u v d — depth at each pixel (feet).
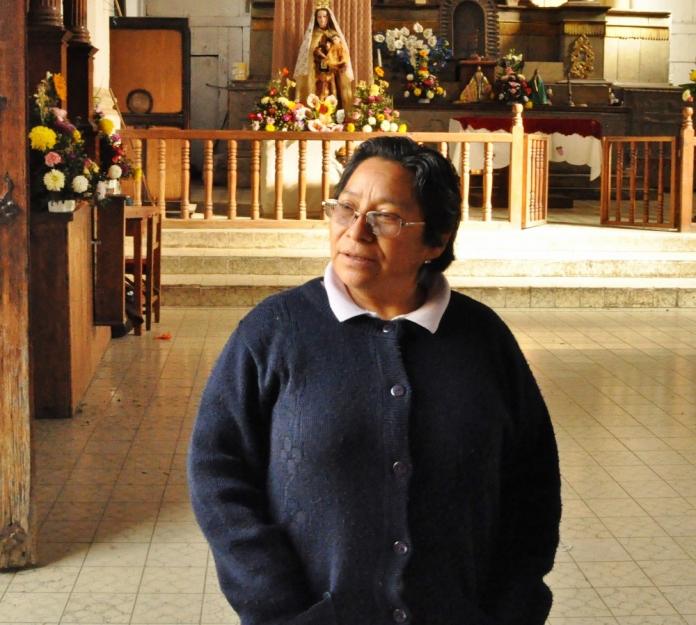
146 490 15.96
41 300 19.34
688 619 12.05
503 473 6.93
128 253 30.94
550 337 28.17
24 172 12.33
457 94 52.31
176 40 46.16
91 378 22.53
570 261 33.71
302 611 6.24
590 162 42.16
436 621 6.26
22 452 12.92
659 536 14.48
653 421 20.27
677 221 36.37
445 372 6.40
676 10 59.31
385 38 50.83
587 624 11.88
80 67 23.50
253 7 52.95
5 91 12.17
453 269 33.47
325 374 6.31
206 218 34.32
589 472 17.17
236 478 6.48
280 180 34.53
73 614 11.93
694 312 32.09
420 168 6.43
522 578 6.58
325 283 6.59
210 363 24.29
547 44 56.39
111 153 24.61
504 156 39.42
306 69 39.45
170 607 12.11
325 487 6.24
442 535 6.27
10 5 12.04
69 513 14.97
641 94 52.49
